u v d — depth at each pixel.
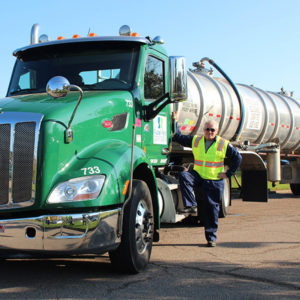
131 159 4.39
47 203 3.82
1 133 3.96
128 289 3.98
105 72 5.41
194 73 9.40
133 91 5.34
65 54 5.60
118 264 4.40
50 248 3.80
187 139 6.41
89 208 3.91
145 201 4.73
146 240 4.76
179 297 3.77
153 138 5.83
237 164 6.05
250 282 4.23
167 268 4.76
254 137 10.95
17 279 4.32
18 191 3.87
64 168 4.07
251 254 5.46
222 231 7.20
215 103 9.12
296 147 13.22
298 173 14.03
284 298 3.77
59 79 4.09
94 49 5.55
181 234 7.03
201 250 5.71
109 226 4.03
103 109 4.73
